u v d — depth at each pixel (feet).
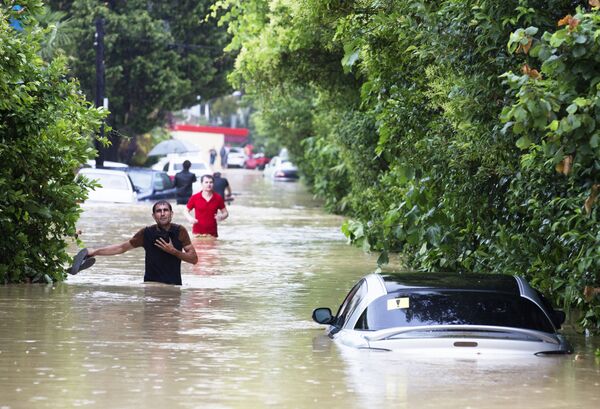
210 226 182.60
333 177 259.19
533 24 81.15
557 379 60.90
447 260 116.98
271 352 72.79
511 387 58.90
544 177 87.25
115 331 82.99
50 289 110.63
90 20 370.12
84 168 271.69
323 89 195.52
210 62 404.16
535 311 68.23
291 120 378.94
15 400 56.90
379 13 106.63
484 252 105.81
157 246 114.73
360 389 58.70
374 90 115.44
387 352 65.62
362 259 149.28
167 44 385.91
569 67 66.23
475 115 89.92
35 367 66.90
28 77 114.62
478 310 67.46
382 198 148.56
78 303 99.71
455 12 88.84
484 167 96.22
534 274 94.94
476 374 61.46
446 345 65.21
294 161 433.89
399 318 67.67
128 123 398.01
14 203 116.47
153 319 90.12
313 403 55.98
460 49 89.66
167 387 60.49
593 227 79.87
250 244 172.35
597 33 64.28
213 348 74.84
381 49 111.86
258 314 94.48
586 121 64.85
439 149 102.73
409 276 73.15
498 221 103.35
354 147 180.45
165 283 115.34
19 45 109.50
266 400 56.90
